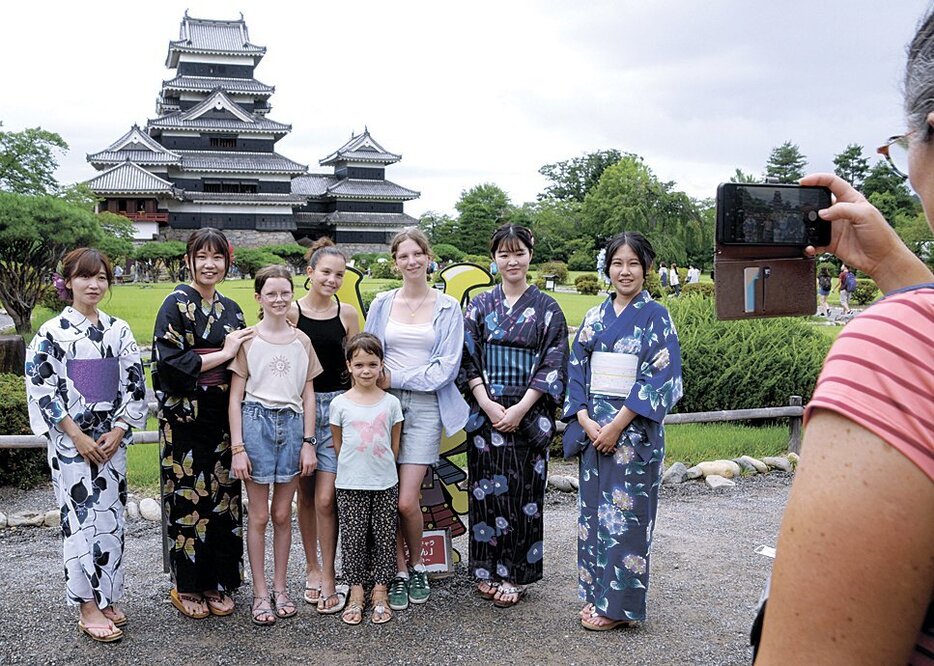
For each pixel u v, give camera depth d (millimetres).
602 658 3256
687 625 3588
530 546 3777
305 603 3801
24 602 3746
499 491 3740
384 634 3469
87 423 3332
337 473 3645
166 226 49594
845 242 1506
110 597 3385
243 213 51219
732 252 1515
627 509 3434
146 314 18359
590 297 28188
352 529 3613
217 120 51281
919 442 663
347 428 3607
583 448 3607
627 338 3500
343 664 3186
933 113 767
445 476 4227
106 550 3369
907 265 1339
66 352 3326
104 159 48656
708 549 4648
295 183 57906
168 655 3236
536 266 50531
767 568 4348
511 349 3770
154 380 3527
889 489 660
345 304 3973
